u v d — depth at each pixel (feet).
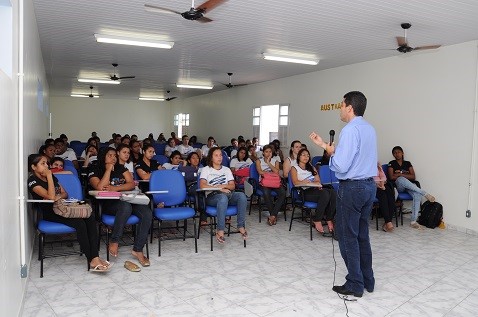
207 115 45.65
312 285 10.46
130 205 11.80
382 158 21.88
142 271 11.23
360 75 23.27
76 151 31.24
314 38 18.29
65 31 18.21
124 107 57.31
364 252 9.99
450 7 13.47
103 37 18.42
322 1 13.37
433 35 16.85
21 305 8.45
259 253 13.21
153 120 58.95
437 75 18.71
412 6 13.53
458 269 12.07
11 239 7.54
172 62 25.86
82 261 11.82
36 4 14.39
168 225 16.66
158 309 8.88
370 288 10.08
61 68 29.07
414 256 13.33
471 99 17.24
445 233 16.89
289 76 29.91
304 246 14.12
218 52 22.25
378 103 22.08
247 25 16.55
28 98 11.41
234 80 33.40
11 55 8.10
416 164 19.80
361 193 9.30
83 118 55.36
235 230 16.19
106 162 13.19
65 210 10.50
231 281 10.66
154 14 15.46
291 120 29.73
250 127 35.63
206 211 13.64
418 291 10.26
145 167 16.92
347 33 17.22
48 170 10.89
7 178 7.26
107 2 14.17
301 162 16.84
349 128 9.20
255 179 18.56
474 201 17.08
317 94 26.94
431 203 18.10
